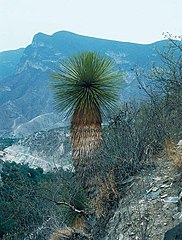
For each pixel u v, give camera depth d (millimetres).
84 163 7215
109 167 7062
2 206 14688
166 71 8625
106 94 7418
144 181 6391
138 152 7172
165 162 6727
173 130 7613
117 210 6227
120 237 5418
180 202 5340
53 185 7621
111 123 7578
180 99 8000
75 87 7426
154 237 4969
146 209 5578
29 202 8320
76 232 6863
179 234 4344
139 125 7574
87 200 7035
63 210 7270
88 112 7289
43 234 7688
